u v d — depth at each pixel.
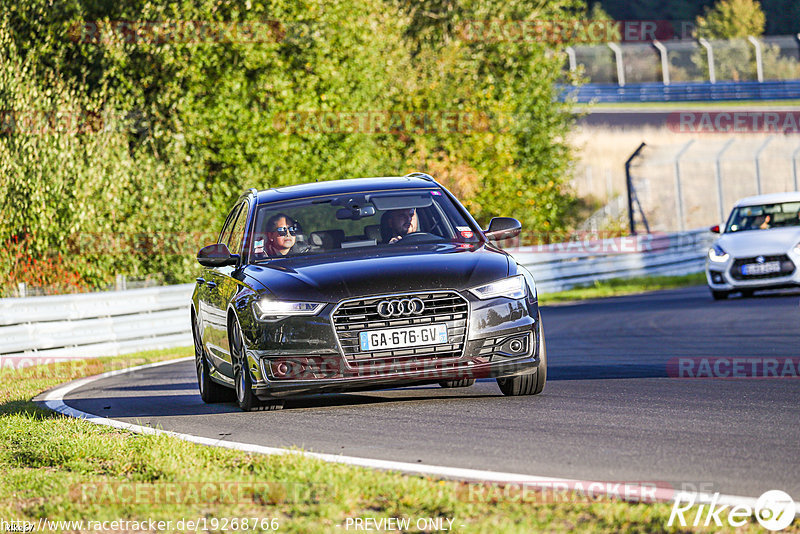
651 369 35.53
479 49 122.81
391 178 33.97
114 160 84.38
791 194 71.38
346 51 97.94
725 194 148.25
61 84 81.62
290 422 26.94
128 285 83.19
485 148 113.12
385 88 107.88
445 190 32.81
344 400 30.64
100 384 43.31
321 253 30.22
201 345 34.38
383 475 18.88
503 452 21.44
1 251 78.31
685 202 149.50
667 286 99.75
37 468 23.05
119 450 23.69
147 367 51.28
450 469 19.80
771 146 145.00
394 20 113.69
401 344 27.03
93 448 23.92
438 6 129.12
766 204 70.81
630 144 179.62
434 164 109.94
